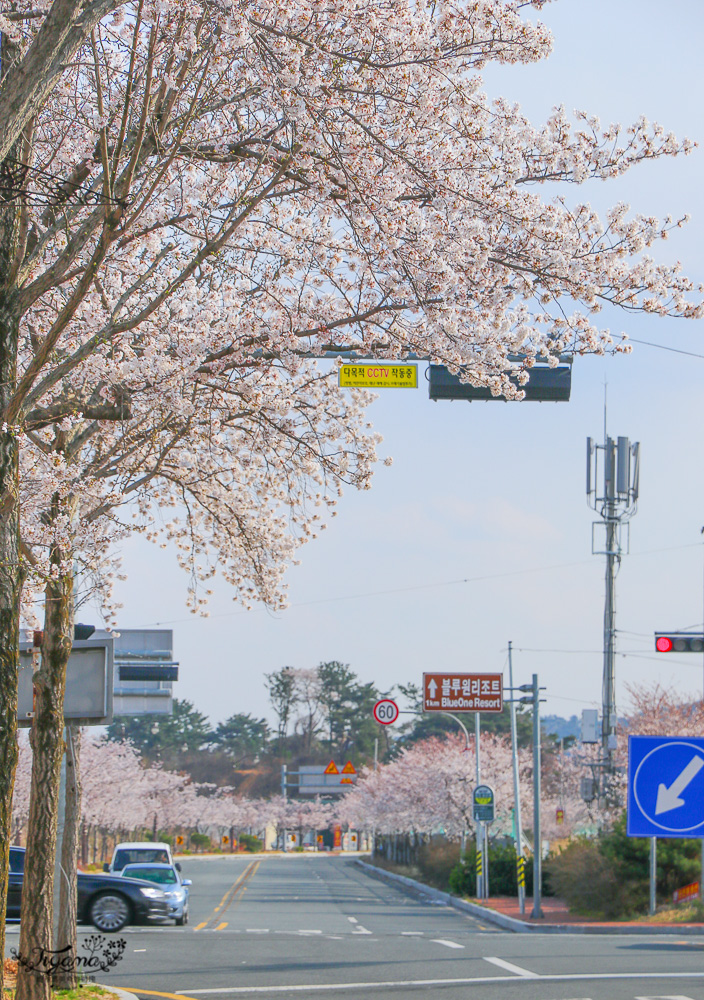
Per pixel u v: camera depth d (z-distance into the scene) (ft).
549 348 58.03
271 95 53.21
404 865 373.81
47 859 60.08
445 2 50.90
